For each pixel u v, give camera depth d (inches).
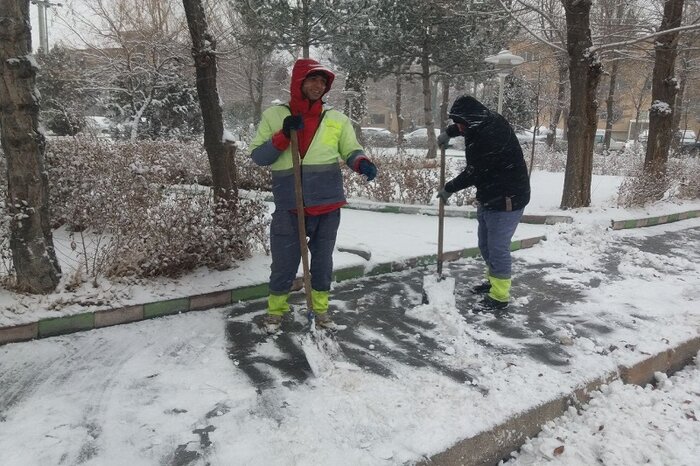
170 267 179.6
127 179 216.5
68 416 112.7
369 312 178.5
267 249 210.5
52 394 120.7
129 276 171.9
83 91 586.9
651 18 516.7
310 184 147.6
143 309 161.5
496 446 114.7
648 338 162.9
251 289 181.8
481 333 164.6
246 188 371.9
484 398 124.9
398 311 180.1
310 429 110.0
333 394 124.1
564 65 765.3
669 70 405.4
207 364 137.7
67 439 105.1
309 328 143.9
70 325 149.8
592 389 137.3
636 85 1182.9
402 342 155.9
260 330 159.2
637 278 226.8
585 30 332.5
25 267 152.6
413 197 354.0
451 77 778.8
